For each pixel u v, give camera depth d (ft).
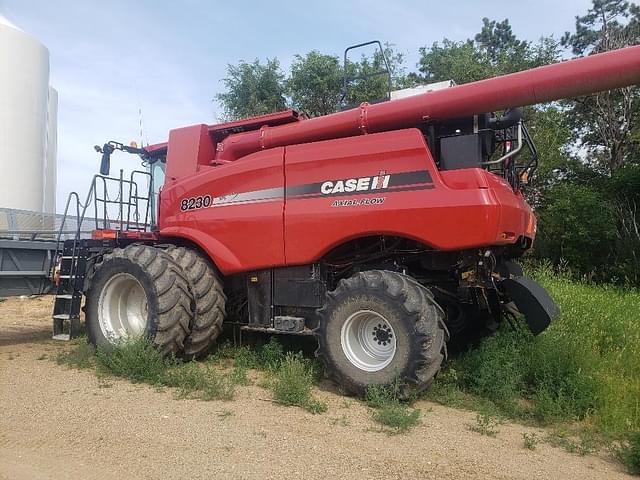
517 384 18.26
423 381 16.83
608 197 50.06
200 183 22.25
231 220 21.08
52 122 64.18
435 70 58.49
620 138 62.08
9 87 50.34
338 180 18.98
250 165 20.97
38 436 13.74
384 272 17.93
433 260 18.88
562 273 41.37
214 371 19.65
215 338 22.06
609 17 76.07
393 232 17.66
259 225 20.35
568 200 46.09
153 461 12.28
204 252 22.35
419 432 14.75
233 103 56.18
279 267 20.33
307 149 19.84
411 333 16.83
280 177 20.20
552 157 50.72
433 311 17.20
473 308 21.70
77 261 24.54
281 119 21.99
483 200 16.39
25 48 51.62
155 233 23.39
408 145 17.88
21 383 18.69
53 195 64.44
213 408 16.17
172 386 18.49
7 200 50.14
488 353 19.13
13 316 36.76
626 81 16.03
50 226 33.37
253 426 14.64
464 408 17.35
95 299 22.36
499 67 55.77
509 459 13.12
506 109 17.93
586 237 44.62
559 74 16.67
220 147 23.07
